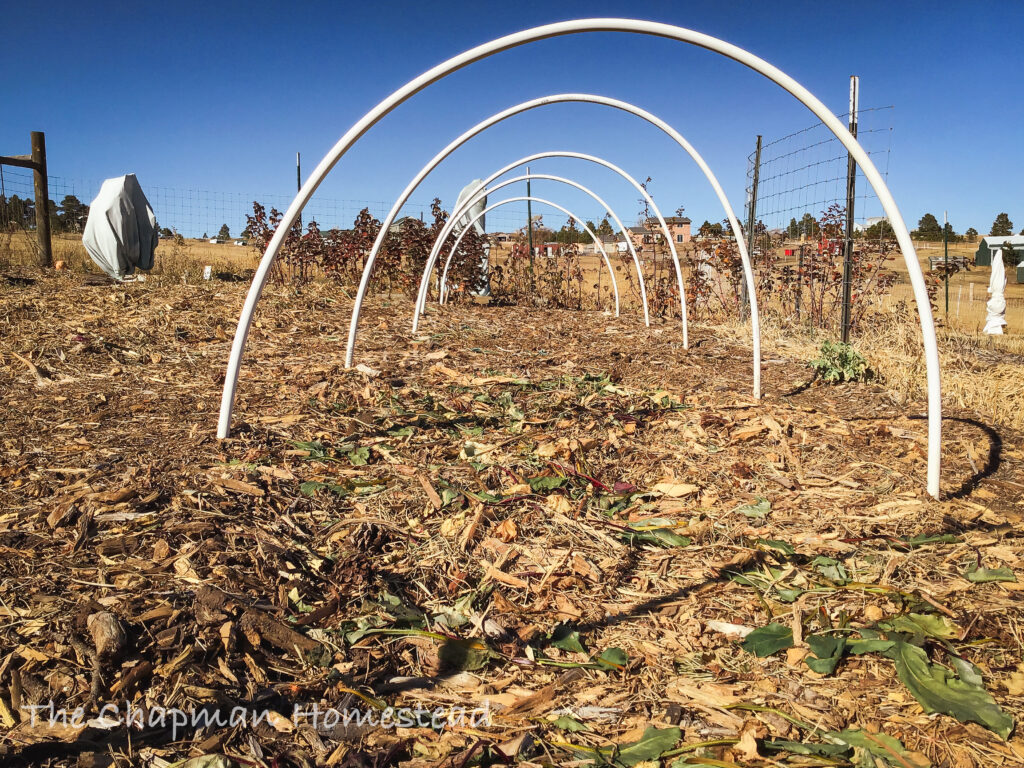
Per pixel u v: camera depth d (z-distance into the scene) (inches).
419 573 89.7
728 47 116.0
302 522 99.7
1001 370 211.3
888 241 309.9
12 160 380.8
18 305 233.9
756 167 339.3
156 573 81.5
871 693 68.6
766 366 221.5
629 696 68.9
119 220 340.8
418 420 146.3
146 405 147.7
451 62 121.9
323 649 73.5
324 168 125.6
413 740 62.3
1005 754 59.9
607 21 117.6
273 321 252.7
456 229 394.9
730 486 120.5
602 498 114.4
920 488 118.5
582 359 226.5
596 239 341.7
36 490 101.5
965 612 80.8
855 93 253.9
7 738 58.2
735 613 83.4
